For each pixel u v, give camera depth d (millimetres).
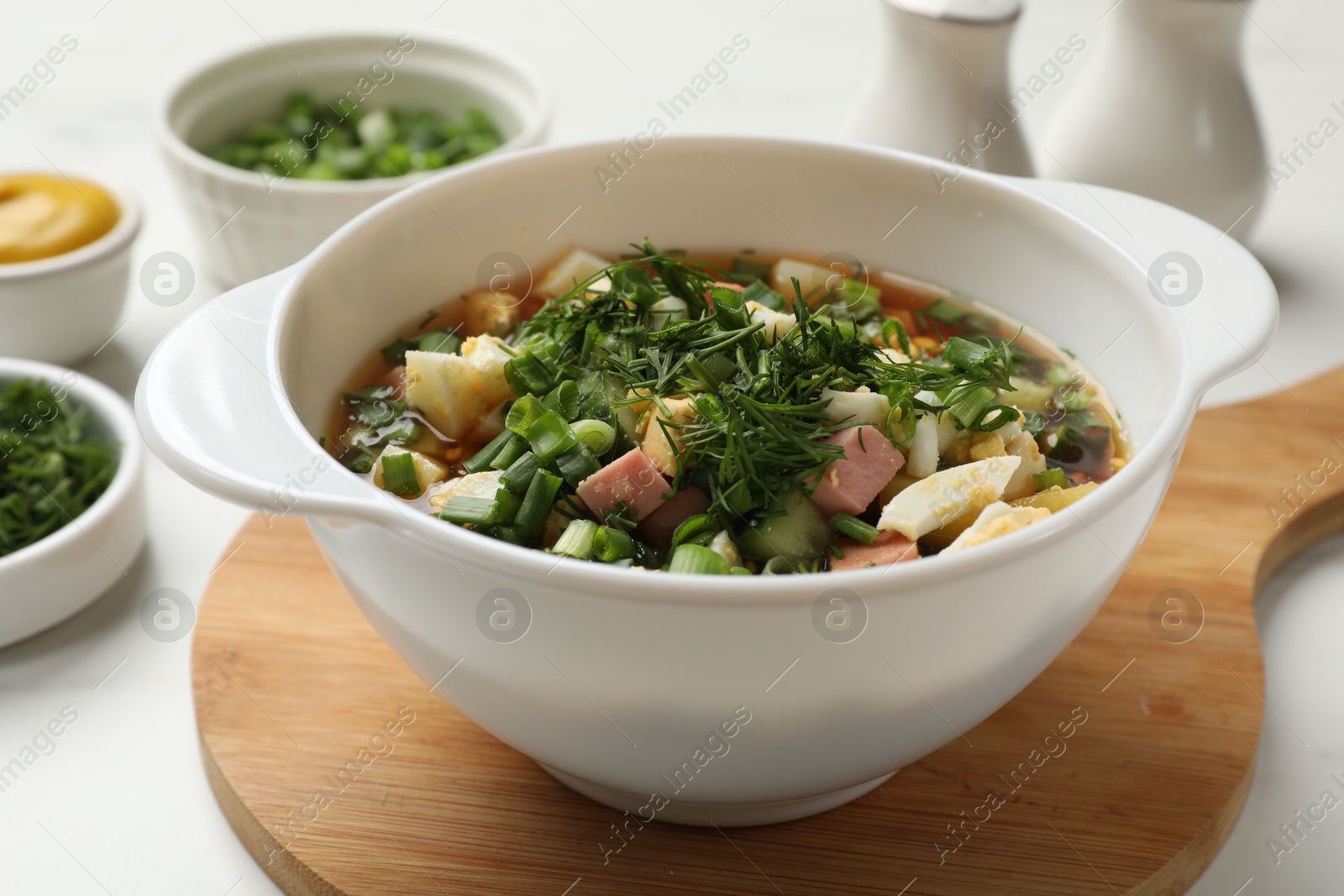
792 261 483
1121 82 558
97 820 455
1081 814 444
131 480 495
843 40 696
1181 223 451
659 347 446
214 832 453
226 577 481
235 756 451
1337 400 524
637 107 653
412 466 442
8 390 515
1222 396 539
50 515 498
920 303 477
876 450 431
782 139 472
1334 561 503
